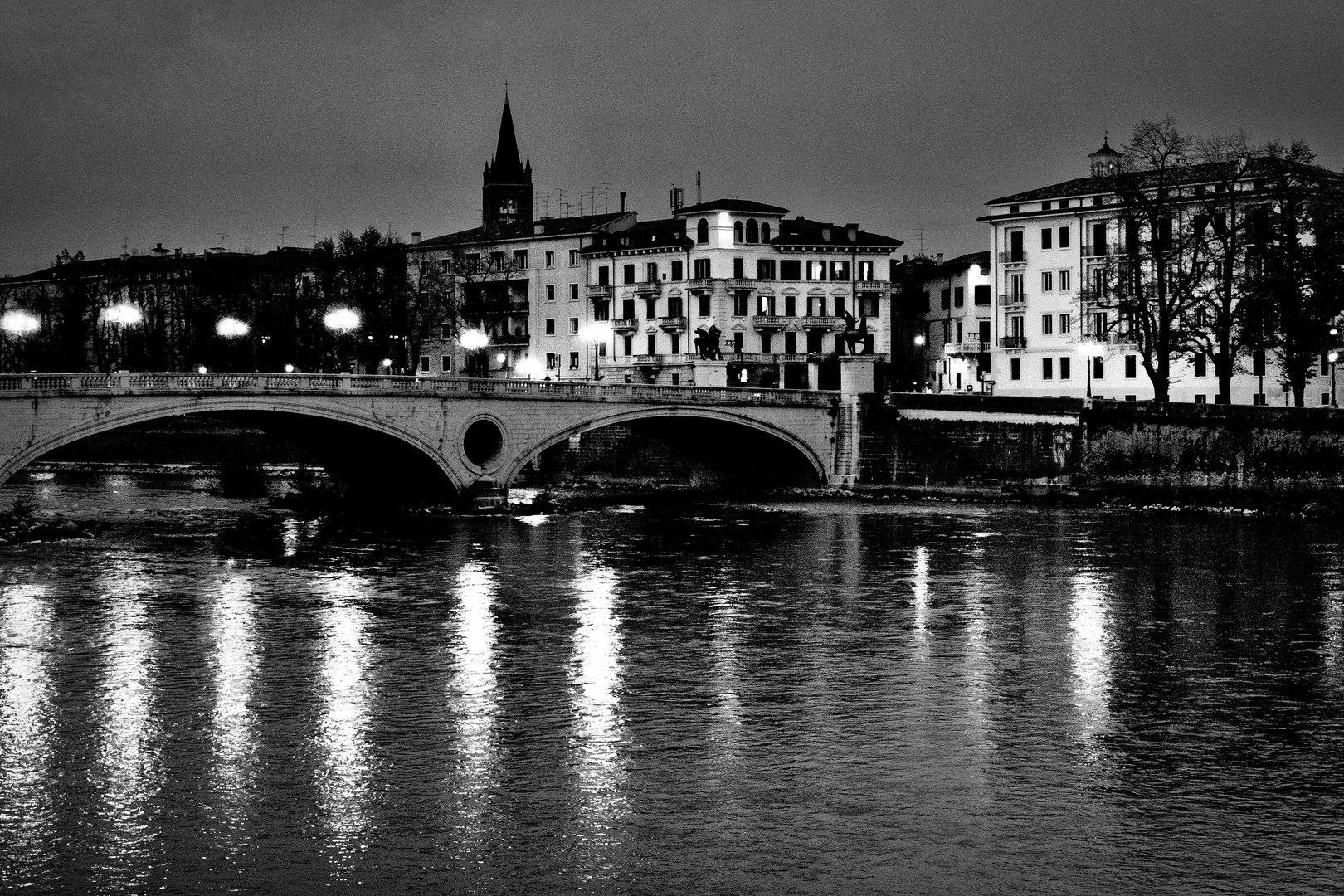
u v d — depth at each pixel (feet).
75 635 203.10
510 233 593.42
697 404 384.88
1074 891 124.77
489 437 354.13
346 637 204.13
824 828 136.56
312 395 314.55
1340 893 124.57
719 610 224.94
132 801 142.10
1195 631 210.18
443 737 160.35
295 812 139.64
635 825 137.08
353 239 554.46
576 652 196.85
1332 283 376.07
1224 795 144.77
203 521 328.70
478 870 128.16
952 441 402.93
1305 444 354.74
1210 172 427.33
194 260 613.52
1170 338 391.65
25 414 272.92
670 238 548.31
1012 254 499.51
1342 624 214.07
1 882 125.59
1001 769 151.33
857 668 189.37
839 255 557.33
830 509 363.76
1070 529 316.60
